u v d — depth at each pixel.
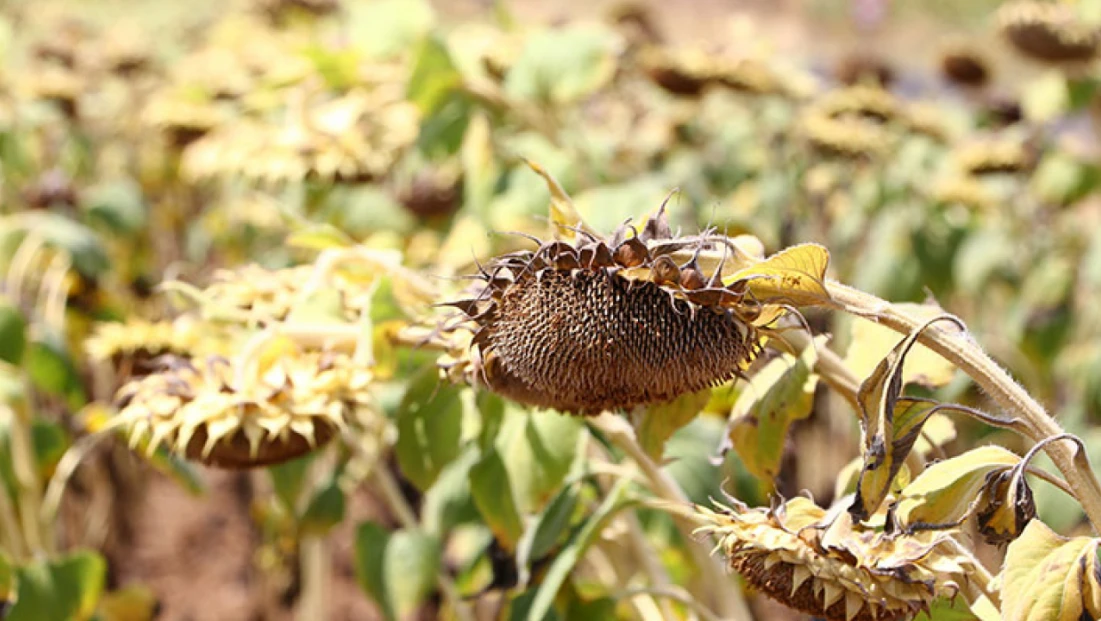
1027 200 3.77
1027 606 1.58
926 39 10.00
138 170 4.43
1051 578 1.58
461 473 2.31
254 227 3.91
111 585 3.66
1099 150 3.75
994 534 1.64
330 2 3.98
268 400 1.83
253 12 4.10
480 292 1.69
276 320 1.96
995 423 1.62
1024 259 3.68
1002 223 3.63
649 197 2.46
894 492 1.66
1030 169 3.62
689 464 2.27
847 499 1.64
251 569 3.84
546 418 1.94
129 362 2.13
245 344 1.88
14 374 2.47
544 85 2.54
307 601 3.12
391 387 2.39
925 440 1.83
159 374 1.86
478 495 1.95
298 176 2.44
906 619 1.63
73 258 2.75
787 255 1.61
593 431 2.14
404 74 2.61
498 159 2.63
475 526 2.54
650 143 3.63
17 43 5.02
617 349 1.64
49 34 4.84
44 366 2.58
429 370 1.95
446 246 2.63
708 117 3.86
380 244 2.77
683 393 1.67
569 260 1.65
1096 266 3.37
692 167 3.65
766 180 3.66
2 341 2.43
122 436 2.40
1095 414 3.23
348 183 2.49
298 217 2.03
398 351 1.99
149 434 2.12
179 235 4.64
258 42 3.63
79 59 4.34
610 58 2.56
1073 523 2.62
